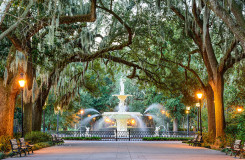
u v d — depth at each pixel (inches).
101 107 2233.0
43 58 751.1
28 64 743.1
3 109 668.1
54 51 765.3
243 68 907.4
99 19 938.7
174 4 840.3
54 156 523.2
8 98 677.9
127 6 880.3
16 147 541.6
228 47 797.2
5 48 800.9
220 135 770.8
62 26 775.7
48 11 684.7
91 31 900.0
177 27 949.8
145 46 1014.4
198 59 1098.1
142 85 1225.4
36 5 674.2
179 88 1142.3
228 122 908.0
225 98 1051.9
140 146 798.5
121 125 1306.6
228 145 663.1
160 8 863.7
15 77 683.4
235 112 944.3
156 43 997.8
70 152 605.3
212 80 812.6
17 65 663.1
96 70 1237.1
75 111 1894.7
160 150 656.4
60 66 879.1
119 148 717.9
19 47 654.5
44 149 695.1
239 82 949.2
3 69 714.2
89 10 772.6
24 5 676.7
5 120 668.7
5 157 508.1
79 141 1112.2
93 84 1333.7
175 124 1738.4
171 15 917.8
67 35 800.3
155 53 1039.6
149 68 1206.3
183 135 1320.1
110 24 959.6
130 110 2085.4
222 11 516.1
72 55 882.1
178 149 692.1
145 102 1817.2
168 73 1252.5
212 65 792.9
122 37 960.9
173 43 1003.9
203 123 1185.4
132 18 910.4
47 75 802.2
